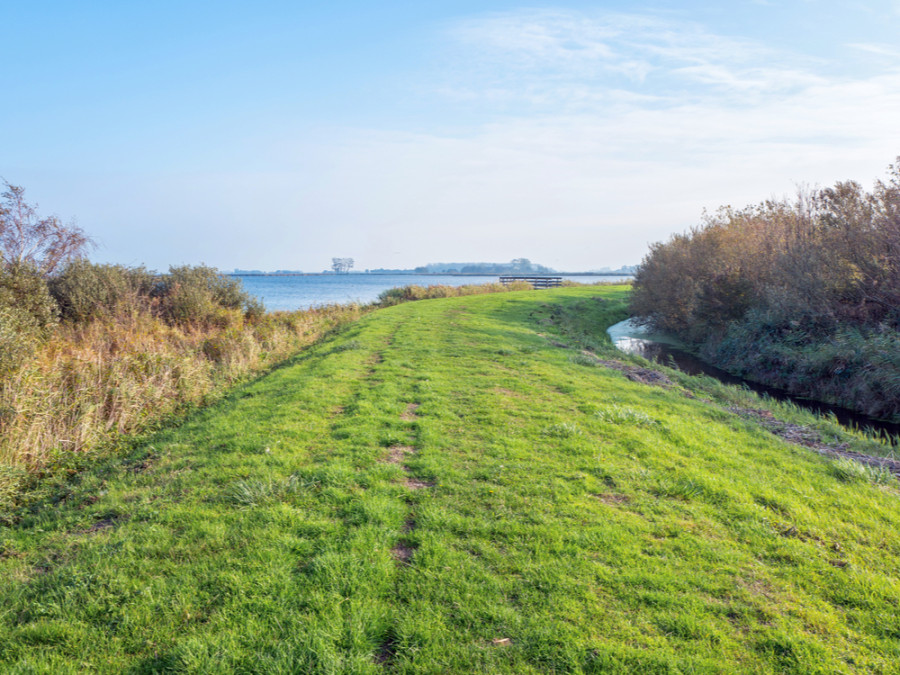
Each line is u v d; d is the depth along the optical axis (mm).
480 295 43250
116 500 5977
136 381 11109
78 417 9047
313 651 3453
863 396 14688
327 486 6008
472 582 4293
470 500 5816
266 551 4594
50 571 4527
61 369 10461
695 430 9016
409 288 43688
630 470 6816
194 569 4398
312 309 31828
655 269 32531
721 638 3752
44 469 7582
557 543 4914
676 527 5367
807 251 19812
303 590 4109
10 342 9648
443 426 8562
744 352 21000
